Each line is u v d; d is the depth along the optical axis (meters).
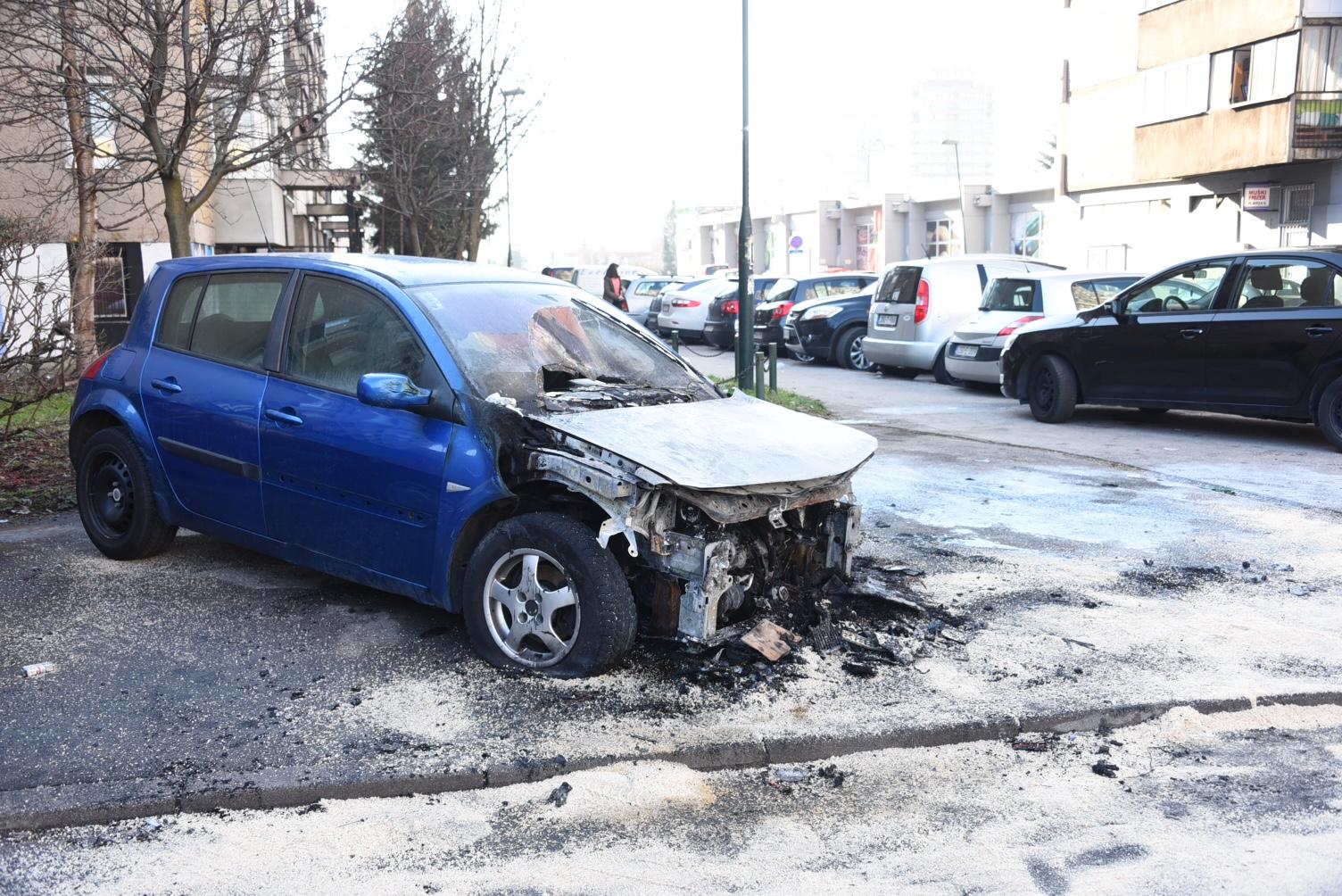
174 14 10.66
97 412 6.37
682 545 4.50
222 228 25.39
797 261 68.00
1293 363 10.40
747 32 15.20
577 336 5.62
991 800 3.78
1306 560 6.53
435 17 17.45
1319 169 24.86
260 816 3.65
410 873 3.31
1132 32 31.44
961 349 15.83
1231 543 6.91
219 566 6.30
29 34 11.61
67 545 6.79
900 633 5.19
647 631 4.75
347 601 5.69
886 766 4.04
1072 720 4.34
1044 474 9.21
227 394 5.66
